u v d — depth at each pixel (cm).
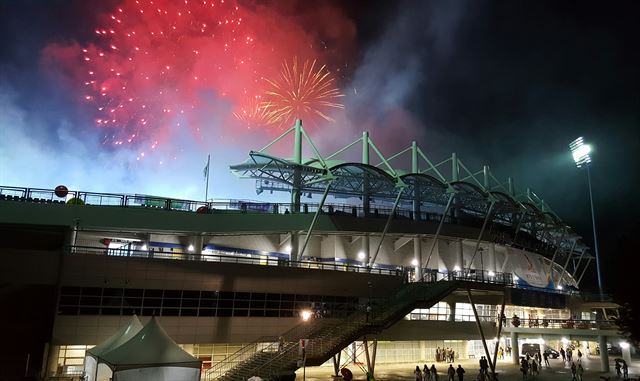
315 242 5966
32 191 4759
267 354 3650
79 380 3108
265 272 4391
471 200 6931
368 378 3697
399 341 5278
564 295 6912
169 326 3916
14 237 4584
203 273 4122
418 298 4250
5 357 3500
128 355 2511
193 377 2616
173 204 5238
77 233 4719
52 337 3559
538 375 4456
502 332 5944
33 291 3800
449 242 6719
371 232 5731
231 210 5428
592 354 7394
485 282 4878
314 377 3891
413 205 6888
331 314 4622
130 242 5122
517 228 7506
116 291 3825
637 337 3192
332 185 6444
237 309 4209
